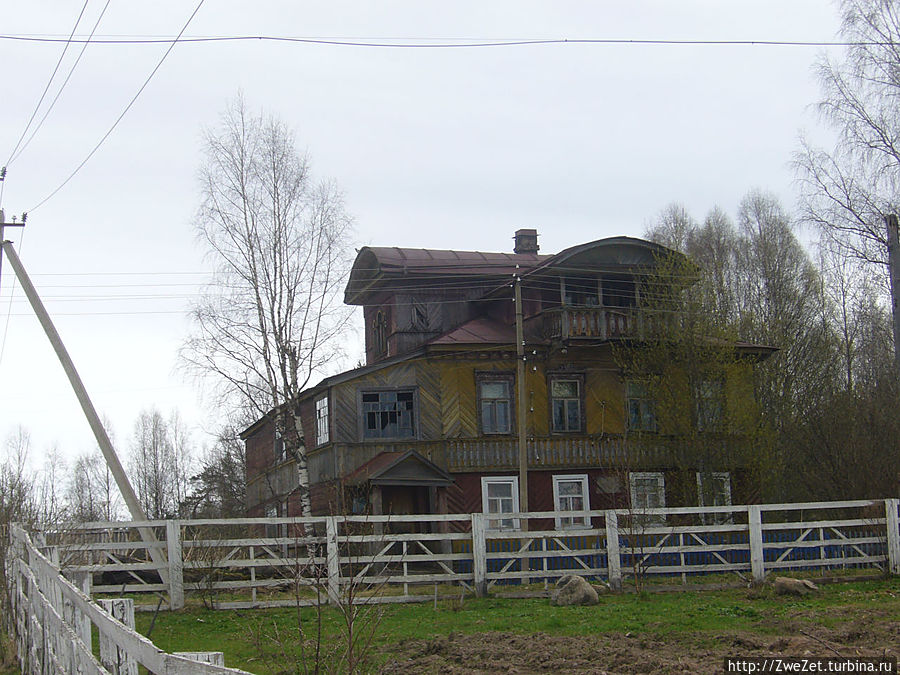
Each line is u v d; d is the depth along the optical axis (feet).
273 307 102.12
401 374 108.06
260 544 62.54
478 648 45.57
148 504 240.12
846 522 70.79
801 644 42.37
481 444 107.45
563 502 108.99
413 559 64.75
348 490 102.32
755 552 68.80
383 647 47.24
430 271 117.70
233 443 178.60
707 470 105.70
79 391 75.31
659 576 73.82
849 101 92.89
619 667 40.04
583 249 109.70
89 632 25.46
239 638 50.49
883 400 104.01
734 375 108.06
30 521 59.26
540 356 111.75
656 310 107.45
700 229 171.63
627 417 112.68
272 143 103.71
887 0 89.30
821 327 149.59
